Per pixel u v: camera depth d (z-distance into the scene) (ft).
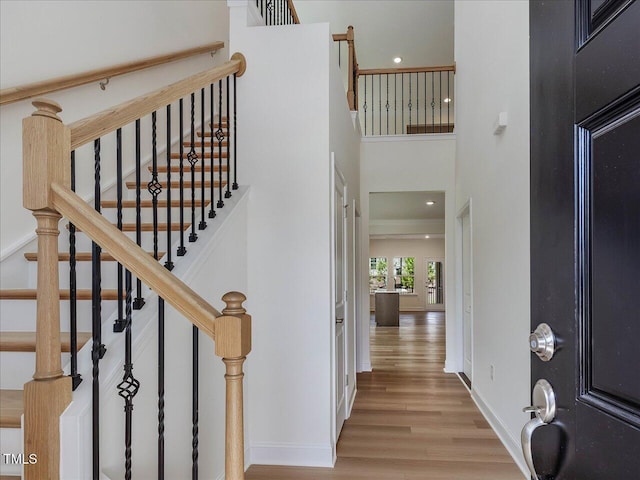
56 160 3.94
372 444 10.08
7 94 7.00
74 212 3.86
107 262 7.41
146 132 10.94
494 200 10.63
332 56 9.66
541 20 2.51
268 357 9.05
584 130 2.09
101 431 4.41
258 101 9.25
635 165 1.76
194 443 4.32
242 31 9.34
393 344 24.94
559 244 2.29
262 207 9.16
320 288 8.96
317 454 8.89
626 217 1.81
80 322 6.49
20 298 6.48
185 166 10.98
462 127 15.70
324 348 8.95
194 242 6.89
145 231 7.88
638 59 1.74
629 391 1.79
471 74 13.71
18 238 7.61
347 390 12.13
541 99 2.51
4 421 4.54
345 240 11.99
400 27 23.58
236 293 3.83
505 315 9.73
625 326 1.81
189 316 3.71
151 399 5.26
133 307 5.49
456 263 17.40
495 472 8.63
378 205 33.73
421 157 18.30
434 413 12.35
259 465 8.89
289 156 9.14
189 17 13.29
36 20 7.95
